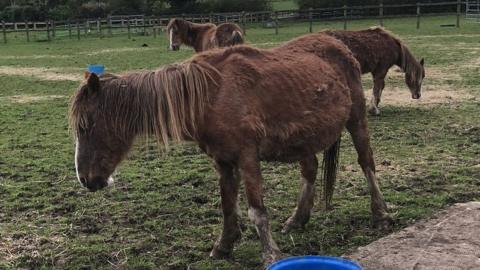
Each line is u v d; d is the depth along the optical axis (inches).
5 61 825.5
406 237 163.9
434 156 264.5
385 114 370.6
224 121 138.5
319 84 154.6
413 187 220.1
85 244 174.6
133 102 139.9
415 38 943.7
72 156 286.4
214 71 141.3
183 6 1727.4
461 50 745.6
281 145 150.3
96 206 209.9
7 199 219.9
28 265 162.4
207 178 241.6
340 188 221.1
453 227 169.3
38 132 346.6
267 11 1549.0
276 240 171.6
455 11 1486.2
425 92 452.4
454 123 335.6
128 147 145.4
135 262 160.6
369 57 346.0
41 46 1122.7
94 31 1478.8
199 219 193.9
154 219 194.7
